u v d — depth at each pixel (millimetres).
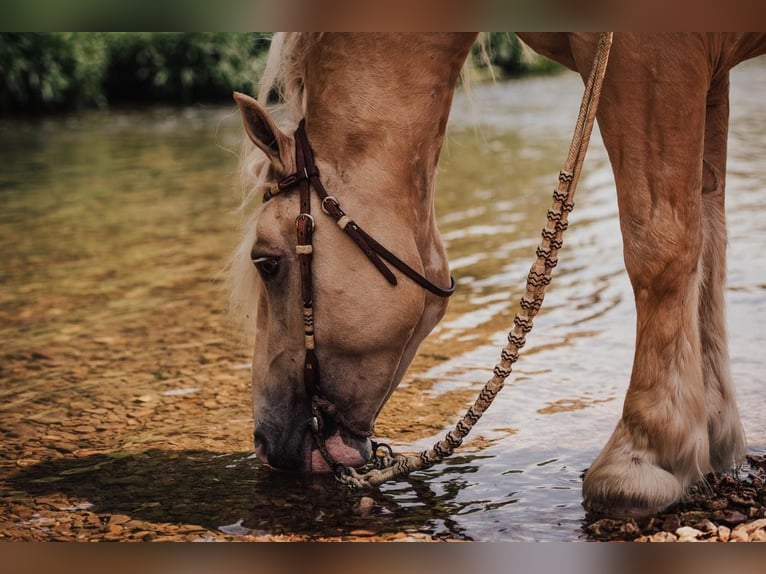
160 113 12031
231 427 2957
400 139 2391
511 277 4441
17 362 3473
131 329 3801
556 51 2463
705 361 2582
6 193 6746
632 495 2365
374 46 2367
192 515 2477
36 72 11617
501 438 2867
